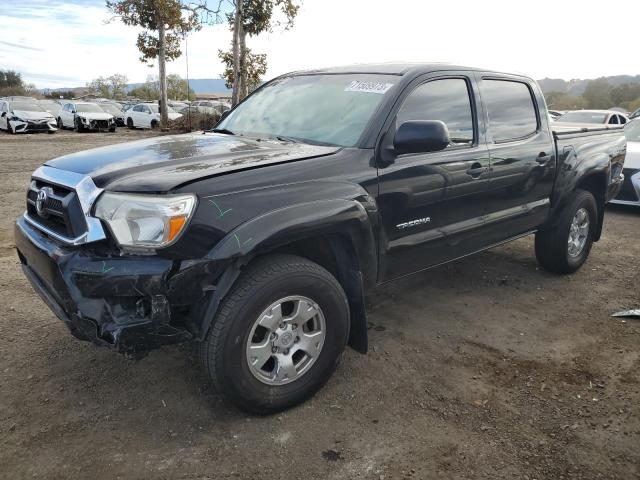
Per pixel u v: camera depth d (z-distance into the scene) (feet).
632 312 13.80
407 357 11.59
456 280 16.33
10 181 32.07
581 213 16.63
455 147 12.05
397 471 8.18
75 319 8.38
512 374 10.99
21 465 8.10
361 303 10.20
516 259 18.53
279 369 9.22
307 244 10.12
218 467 8.16
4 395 9.81
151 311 8.07
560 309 14.32
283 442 8.75
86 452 8.41
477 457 8.51
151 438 8.77
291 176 9.17
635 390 10.43
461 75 12.60
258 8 61.00
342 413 9.57
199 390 10.11
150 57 94.48
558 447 8.77
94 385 10.19
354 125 10.85
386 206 10.50
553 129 15.83
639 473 8.23
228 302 8.49
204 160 9.34
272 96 13.47
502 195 13.42
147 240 7.98
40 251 8.88
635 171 25.58
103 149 10.58
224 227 8.23
